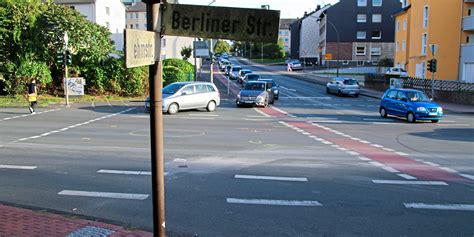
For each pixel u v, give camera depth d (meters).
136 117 22.67
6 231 6.14
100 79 34.75
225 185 9.17
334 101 36.34
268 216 7.30
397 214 7.55
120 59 35.56
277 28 3.07
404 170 10.91
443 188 9.27
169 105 24.92
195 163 11.29
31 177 9.71
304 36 106.19
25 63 31.84
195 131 17.62
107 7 68.25
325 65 87.75
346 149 13.85
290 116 24.52
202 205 7.82
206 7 3.12
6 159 11.61
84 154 12.39
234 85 52.12
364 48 87.38
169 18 3.18
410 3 54.69
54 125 19.14
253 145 14.33
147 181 9.38
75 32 33.56
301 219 7.20
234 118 22.97
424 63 48.47
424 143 15.62
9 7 32.22
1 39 31.47
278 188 9.00
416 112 22.52
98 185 9.06
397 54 59.91
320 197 8.44
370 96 41.44
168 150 13.16
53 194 8.41
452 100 35.75
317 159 12.09
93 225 6.45
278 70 85.69
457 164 11.81
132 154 12.43
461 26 46.09
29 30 32.56
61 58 30.12
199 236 6.38
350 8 86.94
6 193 8.47
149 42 3.09
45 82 33.03
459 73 46.47
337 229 6.78
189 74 43.25
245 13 3.08
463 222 7.21
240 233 6.52
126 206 7.71
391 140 16.22
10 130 17.39
